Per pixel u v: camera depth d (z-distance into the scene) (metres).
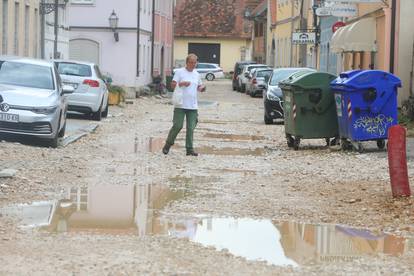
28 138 21.86
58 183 15.48
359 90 21.59
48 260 9.56
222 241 11.04
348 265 9.80
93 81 31.97
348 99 21.77
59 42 44.28
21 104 20.88
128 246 10.48
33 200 13.66
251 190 15.40
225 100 55.62
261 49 97.25
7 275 8.85
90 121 31.97
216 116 38.19
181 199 14.24
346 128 22.12
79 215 12.58
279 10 79.62
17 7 35.59
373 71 21.70
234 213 13.09
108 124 31.28
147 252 10.15
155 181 16.30
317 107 22.98
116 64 53.94
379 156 21.05
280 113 33.06
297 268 9.62
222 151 22.50
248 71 66.06
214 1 110.94
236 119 36.53
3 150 18.94
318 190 15.53
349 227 12.20
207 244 10.81
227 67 109.31
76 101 31.75
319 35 53.81
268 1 89.25
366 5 39.03
